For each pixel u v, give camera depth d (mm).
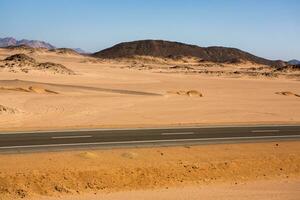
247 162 22391
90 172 19203
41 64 103625
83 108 41906
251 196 16828
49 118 34969
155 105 47375
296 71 183875
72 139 25672
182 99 55250
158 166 20578
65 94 53312
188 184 19734
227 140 27547
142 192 18016
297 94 74125
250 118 40594
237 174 21328
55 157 21125
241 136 29250
